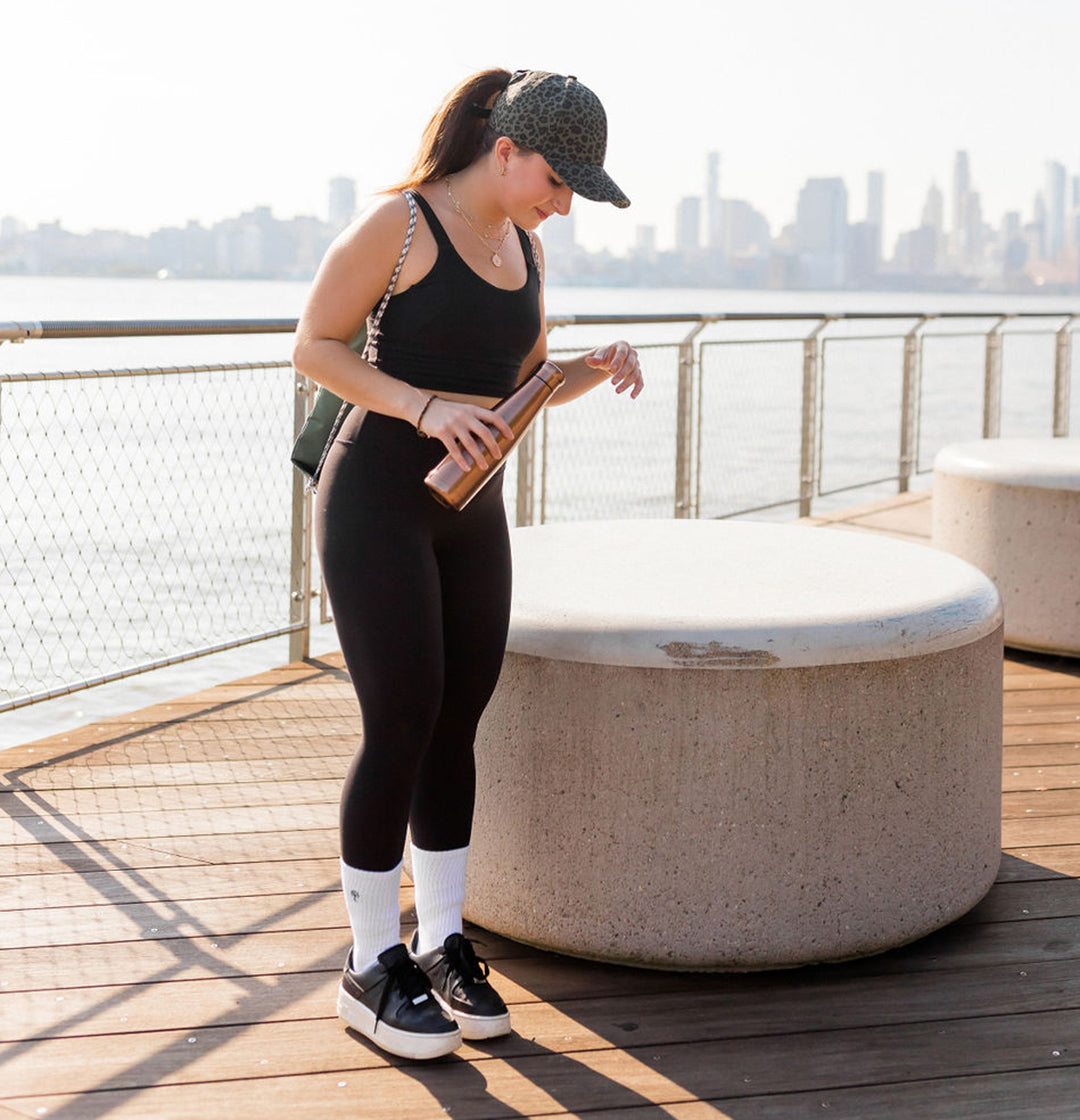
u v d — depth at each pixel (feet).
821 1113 6.09
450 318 6.13
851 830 7.22
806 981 7.36
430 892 6.96
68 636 19.34
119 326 10.82
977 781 7.75
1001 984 7.32
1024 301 496.23
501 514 6.71
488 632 6.67
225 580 19.49
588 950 7.40
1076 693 12.96
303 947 7.75
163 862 8.91
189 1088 6.24
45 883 8.55
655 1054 6.58
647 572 8.18
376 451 6.19
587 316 16.53
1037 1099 6.22
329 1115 6.02
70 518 26.00
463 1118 6.02
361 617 6.23
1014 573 14.07
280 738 11.51
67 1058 6.49
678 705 7.02
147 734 11.55
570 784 7.28
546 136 5.95
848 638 7.05
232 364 12.25
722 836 7.12
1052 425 28.55
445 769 6.83
